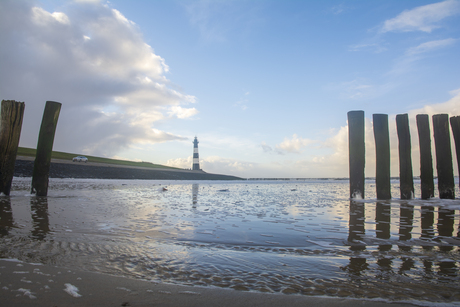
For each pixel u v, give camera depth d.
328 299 2.47
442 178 11.67
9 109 11.20
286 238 4.90
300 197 14.54
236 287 2.71
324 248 4.26
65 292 2.52
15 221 6.09
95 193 15.19
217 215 7.59
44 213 7.31
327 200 12.48
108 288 2.63
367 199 12.18
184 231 5.42
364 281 2.90
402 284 2.83
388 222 6.60
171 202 11.16
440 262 3.55
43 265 3.24
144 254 3.80
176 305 2.30
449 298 2.51
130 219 6.71
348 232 5.45
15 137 11.45
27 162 41.72
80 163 57.50
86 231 5.23
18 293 2.46
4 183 11.31
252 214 7.83
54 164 48.38
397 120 12.13
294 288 2.71
